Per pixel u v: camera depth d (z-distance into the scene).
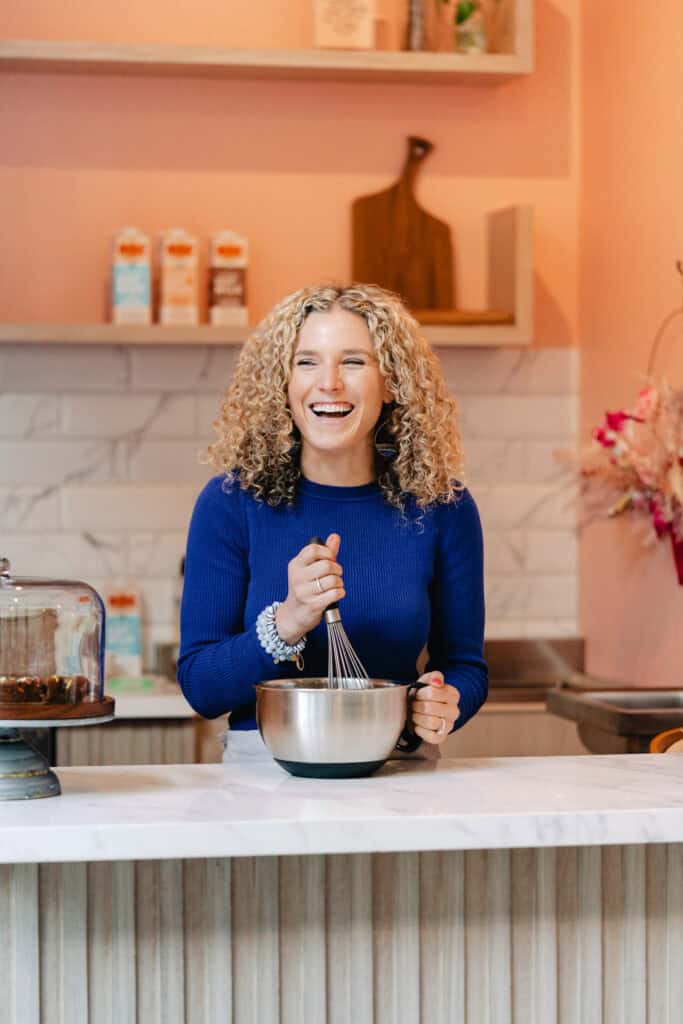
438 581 1.95
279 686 1.68
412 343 1.85
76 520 3.54
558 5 3.66
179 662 1.88
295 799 1.48
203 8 3.50
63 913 1.53
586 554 3.63
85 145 3.51
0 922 1.52
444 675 1.90
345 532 1.87
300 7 3.52
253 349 1.88
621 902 1.63
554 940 1.62
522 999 1.62
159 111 3.53
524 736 3.30
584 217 3.64
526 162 3.66
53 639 1.53
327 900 1.58
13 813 1.39
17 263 3.49
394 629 1.84
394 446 1.89
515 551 3.68
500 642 3.63
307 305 1.83
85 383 3.54
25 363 3.52
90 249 3.51
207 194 3.55
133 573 3.56
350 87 3.59
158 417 3.56
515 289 3.47
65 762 3.11
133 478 3.55
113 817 1.37
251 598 1.86
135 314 3.37
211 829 1.35
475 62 3.44
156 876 1.54
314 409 1.81
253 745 1.84
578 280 3.69
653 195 3.20
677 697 2.83
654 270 3.19
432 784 1.58
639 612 3.27
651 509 2.98
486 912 1.61
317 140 3.58
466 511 1.94
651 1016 1.64
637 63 3.27
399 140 3.61
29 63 3.38
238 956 1.56
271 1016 1.56
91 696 1.56
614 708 2.54
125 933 1.54
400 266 3.60
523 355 3.68
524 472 3.68
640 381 3.27
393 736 1.62
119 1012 1.54
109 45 3.33
